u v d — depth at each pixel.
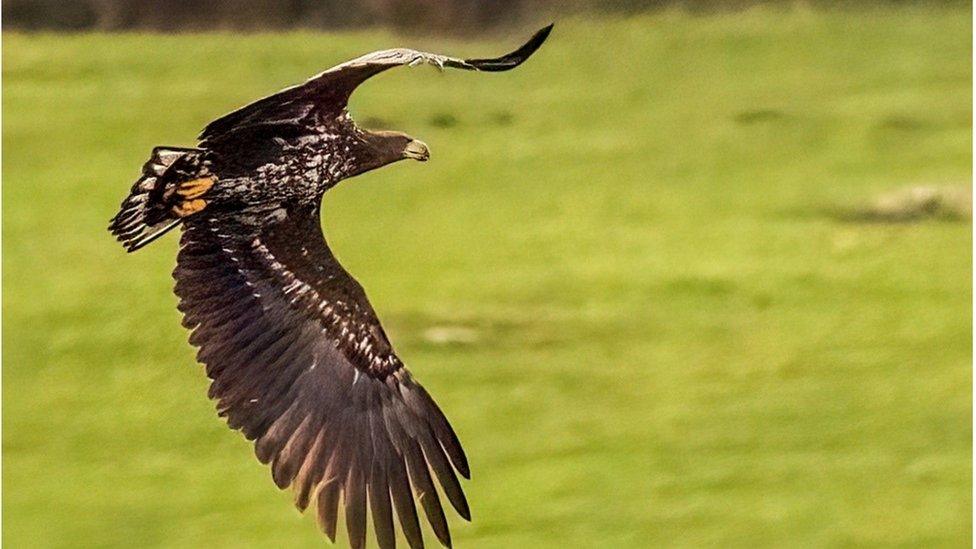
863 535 17.64
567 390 21.44
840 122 33.81
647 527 17.70
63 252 25.84
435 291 25.78
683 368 22.36
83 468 19.25
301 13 33.78
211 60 32.47
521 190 30.11
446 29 32.69
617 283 25.98
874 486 18.86
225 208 7.86
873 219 29.50
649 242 28.09
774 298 25.30
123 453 19.66
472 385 21.58
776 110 34.28
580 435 20.00
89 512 18.36
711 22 36.94
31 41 33.88
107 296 23.53
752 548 17.75
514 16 33.41
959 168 31.78
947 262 26.83
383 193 29.77
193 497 18.45
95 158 29.81
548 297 25.42
